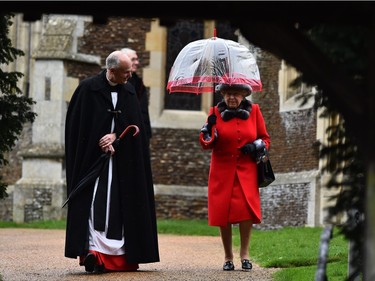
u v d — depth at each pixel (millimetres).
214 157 29938
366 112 16750
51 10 17000
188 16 17094
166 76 57969
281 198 52625
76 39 57500
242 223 29609
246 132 29859
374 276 15758
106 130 29359
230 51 30641
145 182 29391
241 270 29547
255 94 54000
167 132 57281
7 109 30625
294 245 36156
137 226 29000
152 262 29188
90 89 29578
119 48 57719
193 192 56906
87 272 28688
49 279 26984
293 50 17062
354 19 17219
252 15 17000
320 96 19422
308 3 16656
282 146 52938
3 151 30875
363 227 18188
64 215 56719
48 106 57219
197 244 39656
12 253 34562
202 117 57656
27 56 61781
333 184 19125
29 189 56750
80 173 29078
